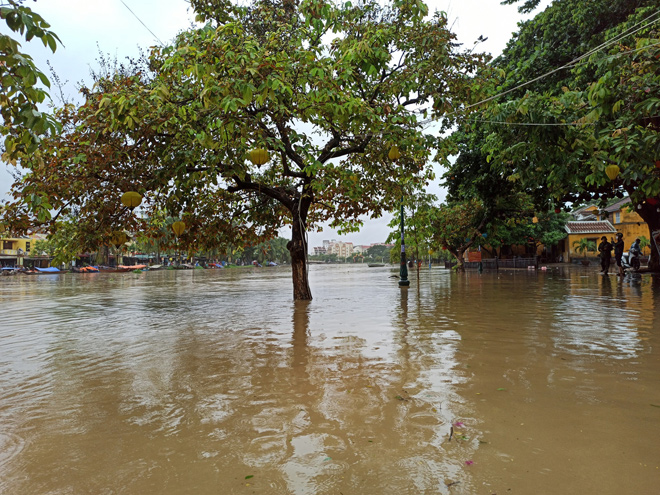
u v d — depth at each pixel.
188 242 10.18
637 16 12.31
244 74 5.53
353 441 2.62
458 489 2.03
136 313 10.25
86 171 6.53
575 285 14.71
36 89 2.93
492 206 20.33
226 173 7.56
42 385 4.12
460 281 19.22
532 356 4.75
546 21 16.23
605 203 16.42
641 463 2.28
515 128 9.30
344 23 9.79
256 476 2.22
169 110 6.71
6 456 2.55
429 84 9.77
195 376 4.32
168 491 2.09
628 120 8.12
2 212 5.64
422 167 11.14
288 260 152.00
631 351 4.92
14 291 20.03
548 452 2.42
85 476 2.28
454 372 4.16
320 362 4.73
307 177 11.30
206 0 10.83
